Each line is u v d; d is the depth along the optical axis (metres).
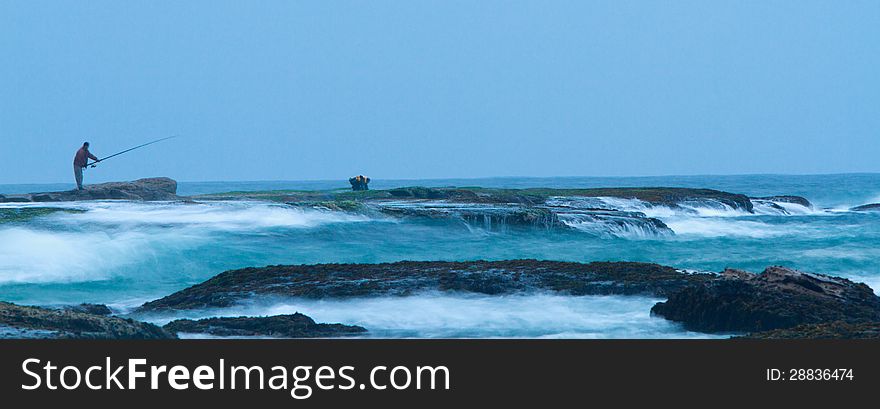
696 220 142.12
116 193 143.88
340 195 156.00
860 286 59.19
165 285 82.06
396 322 57.72
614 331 55.19
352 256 97.88
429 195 154.12
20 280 81.38
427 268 71.38
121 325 49.94
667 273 68.12
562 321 57.81
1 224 98.56
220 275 71.12
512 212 116.75
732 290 56.38
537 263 73.06
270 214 112.50
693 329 55.75
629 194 167.50
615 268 69.56
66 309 61.06
